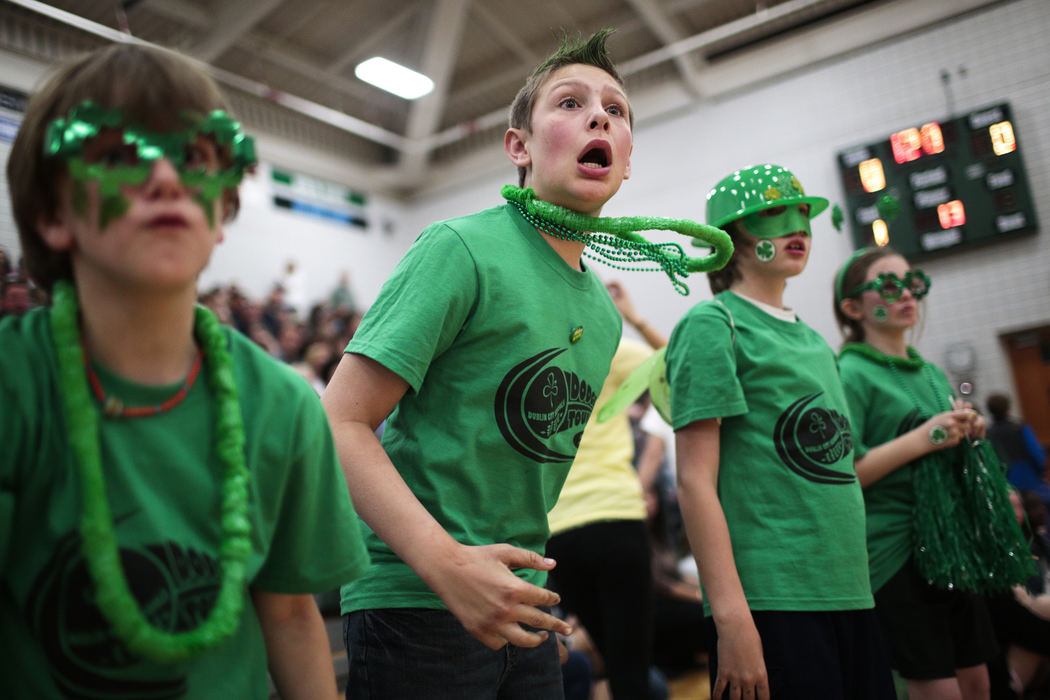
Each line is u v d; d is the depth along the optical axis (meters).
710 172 6.55
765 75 6.38
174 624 0.64
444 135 7.45
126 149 0.62
